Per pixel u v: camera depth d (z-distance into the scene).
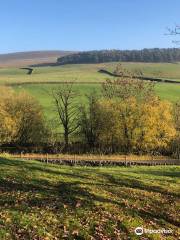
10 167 32.31
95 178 33.31
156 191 31.77
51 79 166.62
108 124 90.19
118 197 27.83
